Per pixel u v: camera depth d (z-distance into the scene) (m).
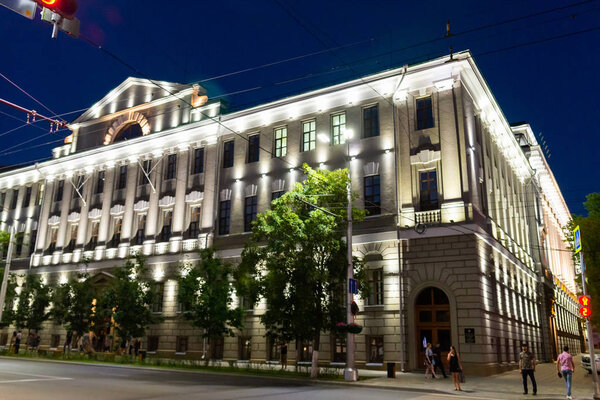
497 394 17.64
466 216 26.78
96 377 20.02
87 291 35.31
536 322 43.19
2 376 19.08
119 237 42.16
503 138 39.44
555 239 62.16
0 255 51.44
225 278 29.47
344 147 31.97
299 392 16.41
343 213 24.22
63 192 47.28
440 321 26.55
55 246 46.22
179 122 40.91
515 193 42.38
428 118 29.72
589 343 17.30
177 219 38.53
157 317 33.53
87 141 47.28
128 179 42.56
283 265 23.27
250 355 32.06
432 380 21.94
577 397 17.00
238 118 37.34
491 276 28.42
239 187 36.12
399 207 28.73
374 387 19.45
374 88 31.56
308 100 34.03
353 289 22.44
